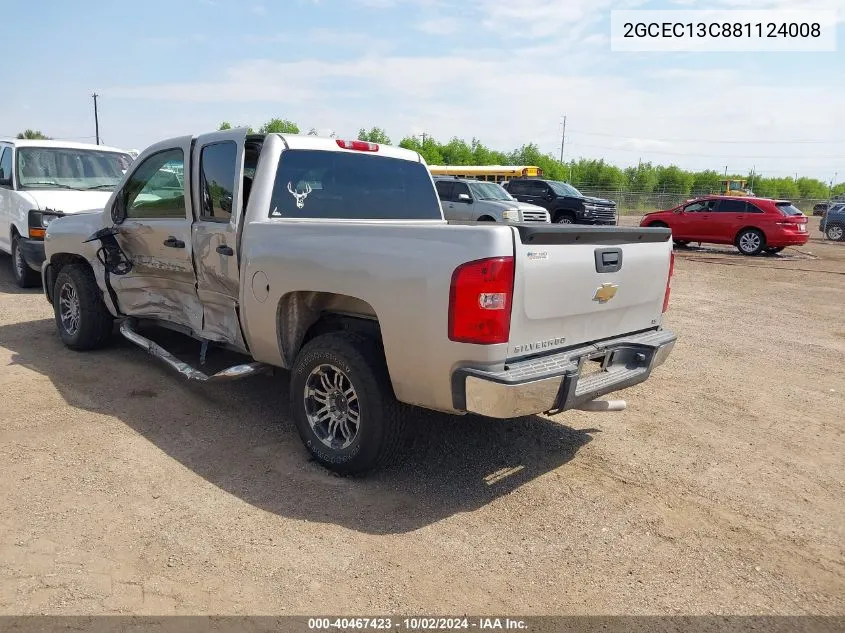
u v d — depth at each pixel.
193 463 4.11
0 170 10.05
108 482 3.83
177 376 5.68
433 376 3.44
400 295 3.48
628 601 2.95
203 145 4.75
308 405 4.09
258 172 4.36
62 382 5.44
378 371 3.72
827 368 6.87
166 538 3.28
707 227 20.28
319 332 4.31
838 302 11.17
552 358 3.57
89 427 4.58
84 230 6.03
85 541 3.23
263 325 4.26
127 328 5.70
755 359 7.18
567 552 3.31
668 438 4.84
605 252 3.86
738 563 3.28
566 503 3.81
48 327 7.25
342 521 3.51
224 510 3.57
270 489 3.82
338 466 3.94
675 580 3.12
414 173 5.38
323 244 3.85
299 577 3.02
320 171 4.69
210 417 4.84
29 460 4.05
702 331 8.62
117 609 2.76
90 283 6.09
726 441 4.82
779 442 4.82
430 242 3.41
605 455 4.49
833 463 4.49
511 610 2.86
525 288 3.35
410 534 3.41
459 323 3.29
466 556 3.24
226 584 2.95
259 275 4.20
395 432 3.79
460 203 19.48
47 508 3.52
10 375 5.56
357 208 4.89
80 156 10.34
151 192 5.32
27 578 2.93
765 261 17.78
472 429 4.83
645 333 4.38
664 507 3.81
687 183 72.50
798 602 2.99
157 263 5.27
